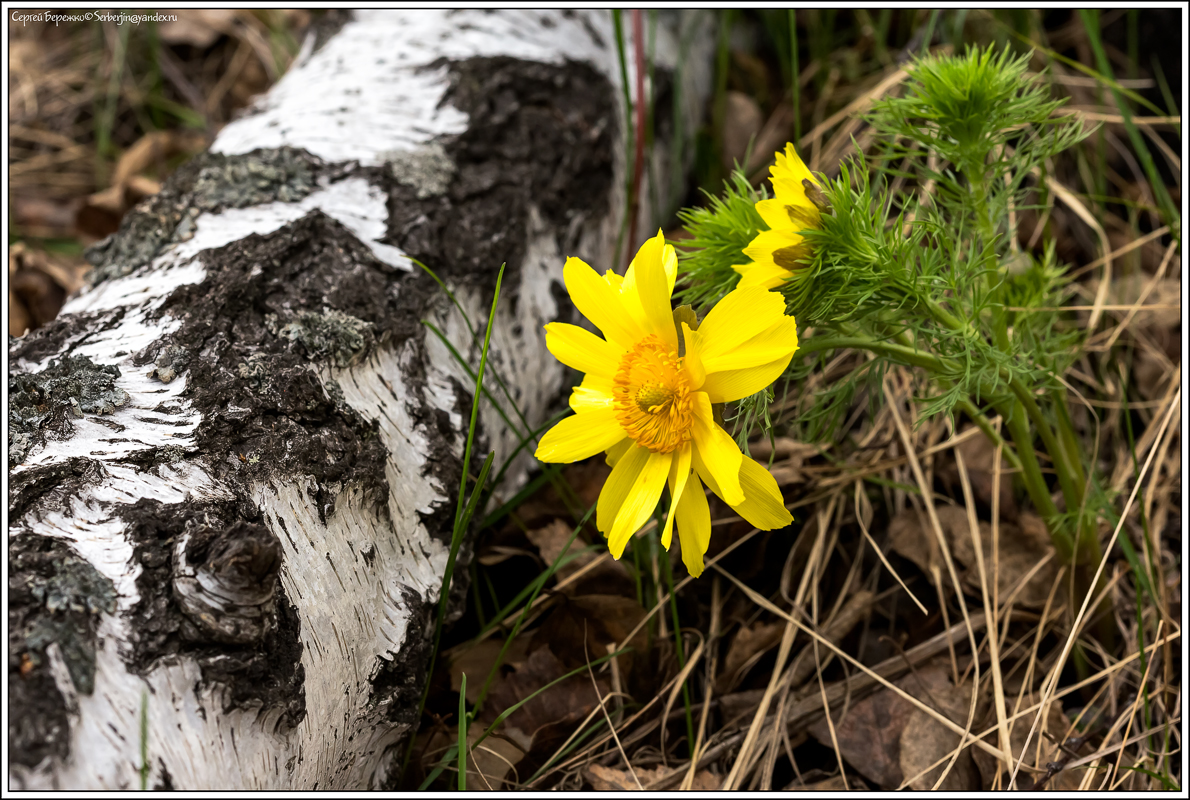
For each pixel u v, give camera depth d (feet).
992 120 1.67
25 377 1.61
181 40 3.18
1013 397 1.73
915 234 1.64
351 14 2.32
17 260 2.43
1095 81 2.42
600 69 2.13
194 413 1.62
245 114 2.04
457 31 2.08
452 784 1.74
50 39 3.28
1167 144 2.46
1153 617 1.89
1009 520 1.97
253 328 1.70
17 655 1.47
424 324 1.78
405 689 1.68
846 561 1.95
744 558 1.94
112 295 1.75
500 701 1.81
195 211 1.82
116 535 1.54
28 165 2.90
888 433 2.02
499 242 1.89
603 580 1.89
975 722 1.81
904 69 1.70
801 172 1.58
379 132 1.94
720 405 1.59
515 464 1.94
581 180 2.03
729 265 1.67
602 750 1.81
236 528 1.54
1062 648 1.86
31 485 1.55
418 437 1.75
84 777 1.46
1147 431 2.05
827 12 2.75
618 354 1.59
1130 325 2.15
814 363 1.70
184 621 1.51
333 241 1.80
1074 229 2.38
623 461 1.60
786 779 1.81
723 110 2.63
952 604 1.92
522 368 1.93
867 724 1.82
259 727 1.54
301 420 1.65
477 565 1.91
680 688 1.82
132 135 3.10
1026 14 2.52
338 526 1.65
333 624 1.61
